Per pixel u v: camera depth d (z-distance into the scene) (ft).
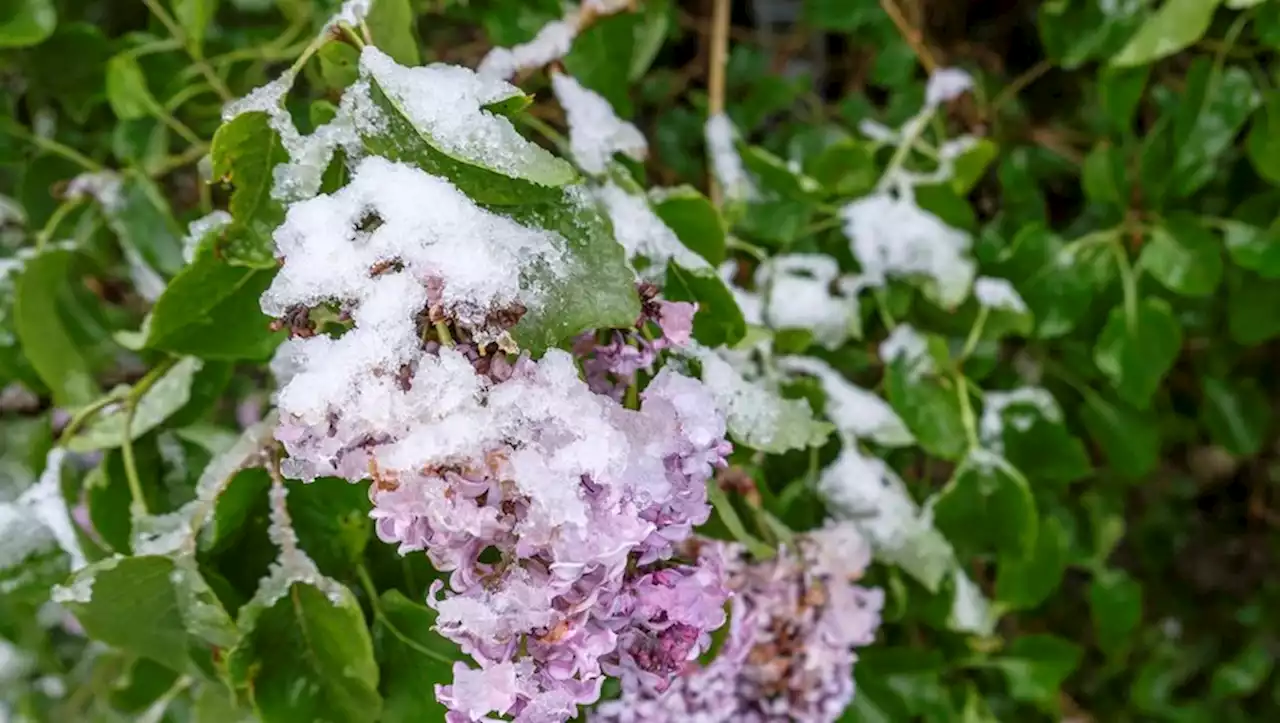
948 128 2.45
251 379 2.31
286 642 1.89
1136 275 2.34
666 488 1.60
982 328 2.31
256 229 1.73
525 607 1.55
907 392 2.26
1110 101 2.28
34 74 2.23
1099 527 2.55
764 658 2.03
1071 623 2.82
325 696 1.90
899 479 2.27
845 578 2.08
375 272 1.59
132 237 2.20
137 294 2.38
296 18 2.17
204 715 2.04
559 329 1.63
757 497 2.05
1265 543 2.76
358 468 1.58
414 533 1.55
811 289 2.23
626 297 1.65
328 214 1.62
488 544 1.57
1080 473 2.32
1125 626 2.55
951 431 2.24
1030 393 2.32
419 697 1.90
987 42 2.55
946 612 2.29
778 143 2.47
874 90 2.61
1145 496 2.77
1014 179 2.46
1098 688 2.85
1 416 2.36
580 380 1.62
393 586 1.97
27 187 2.27
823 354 2.30
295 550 1.86
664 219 1.99
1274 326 2.37
